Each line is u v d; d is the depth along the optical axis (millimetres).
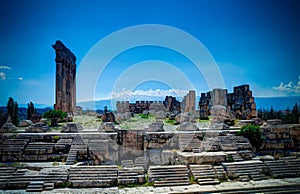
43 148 27266
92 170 23984
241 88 46000
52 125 38406
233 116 42062
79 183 22875
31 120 43094
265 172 26000
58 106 49094
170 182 23500
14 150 26922
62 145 27734
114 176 23672
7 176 23172
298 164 26734
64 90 51812
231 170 25266
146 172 25828
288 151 30797
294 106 45344
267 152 30078
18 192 21578
